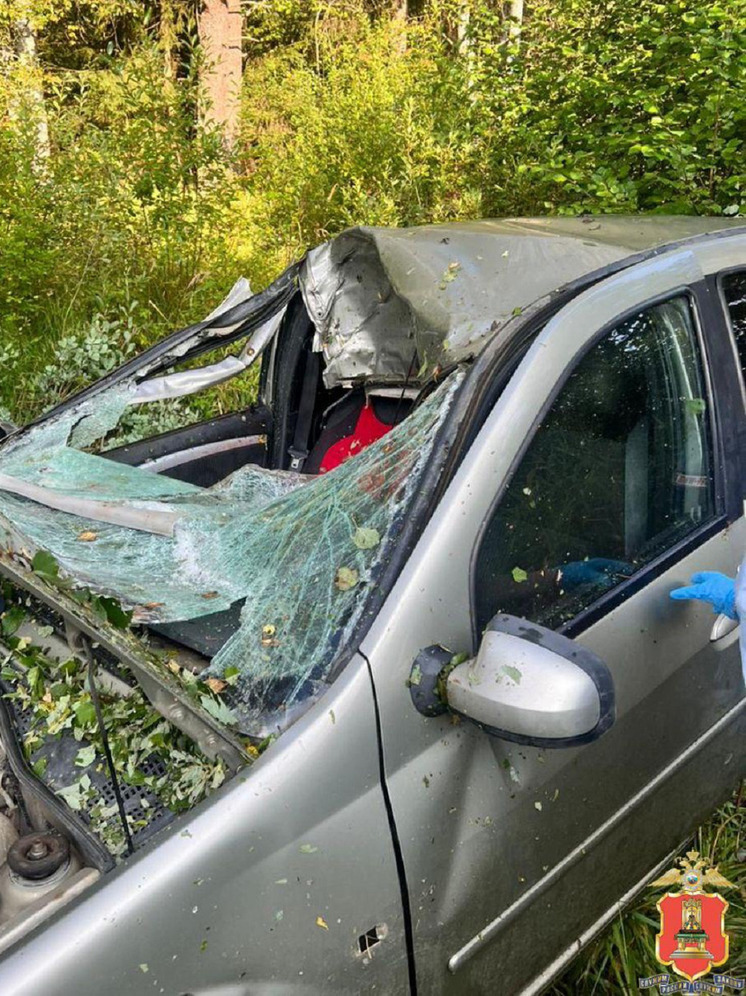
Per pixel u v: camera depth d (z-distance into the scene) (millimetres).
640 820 1832
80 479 2275
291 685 1442
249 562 1784
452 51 8008
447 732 1432
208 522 1981
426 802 1398
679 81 4688
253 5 13453
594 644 1644
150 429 3539
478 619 1488
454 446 1547
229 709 1456
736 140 4230
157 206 5699
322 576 1587
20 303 4977
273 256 6340
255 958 1271
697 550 1876
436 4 8367
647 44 5172
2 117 6324
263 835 1273
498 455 1536
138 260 5480
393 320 2586
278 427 2977
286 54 13211
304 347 2879
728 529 1949
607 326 1751
